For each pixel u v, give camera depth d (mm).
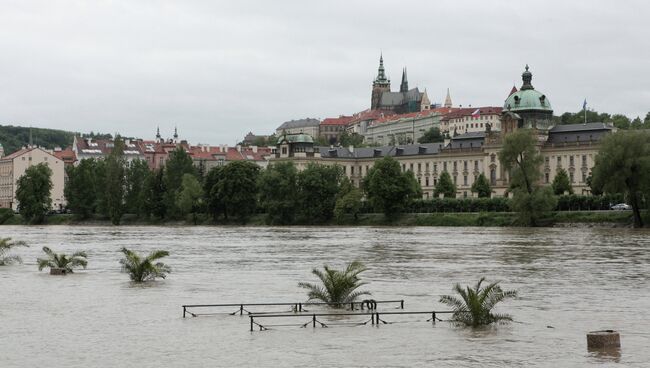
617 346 46281
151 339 49469
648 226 196500
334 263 102938
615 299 66000
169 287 76000
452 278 83250
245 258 112438
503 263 100250
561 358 43562
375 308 60656
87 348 46875
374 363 42844
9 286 76688
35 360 43812
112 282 80250
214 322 55531
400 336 49969
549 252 117938
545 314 58156
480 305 53594
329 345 47438
